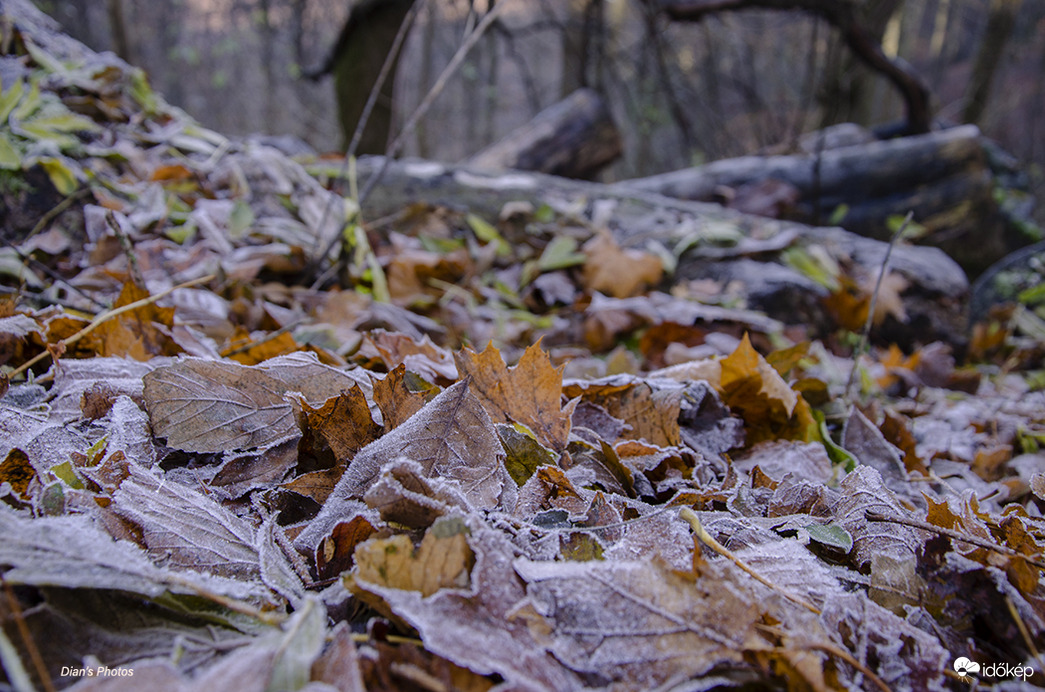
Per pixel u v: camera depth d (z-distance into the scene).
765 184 2.16
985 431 0.86
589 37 3.36
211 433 0.48
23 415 0.48
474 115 6.19
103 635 0.35
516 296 1.34
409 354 0.68
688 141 3.83
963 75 8.32
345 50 2.71
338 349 0.73
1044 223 5.52
